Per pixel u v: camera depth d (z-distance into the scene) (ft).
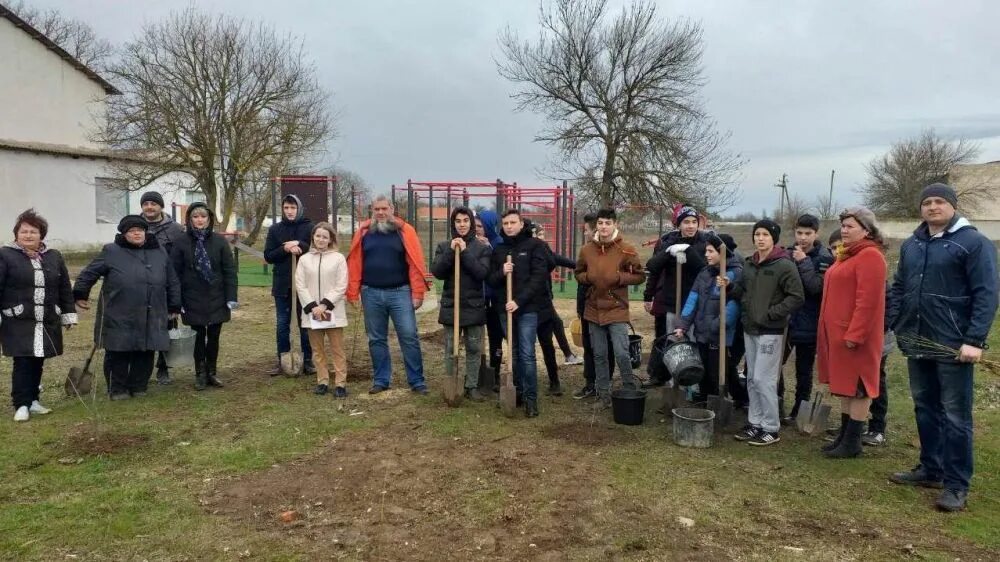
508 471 14.39
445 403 19.62
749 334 16.63
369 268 20.11
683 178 65.26
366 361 25.34
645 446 16.25
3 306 17.08
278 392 20.74
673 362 17.67
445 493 13.24
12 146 61.46
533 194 51.57
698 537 11.53
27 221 17.22
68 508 12.42
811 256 17.99
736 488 13.67
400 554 10.91
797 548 11.16
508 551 11.01
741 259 18.52
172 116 57.41
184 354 21.30
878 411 16.66
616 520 12.12
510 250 18.99
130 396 19.99
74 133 70.59
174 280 19.88
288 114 61.72
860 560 10.78
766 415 16.48
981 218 137.80
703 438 16.12
